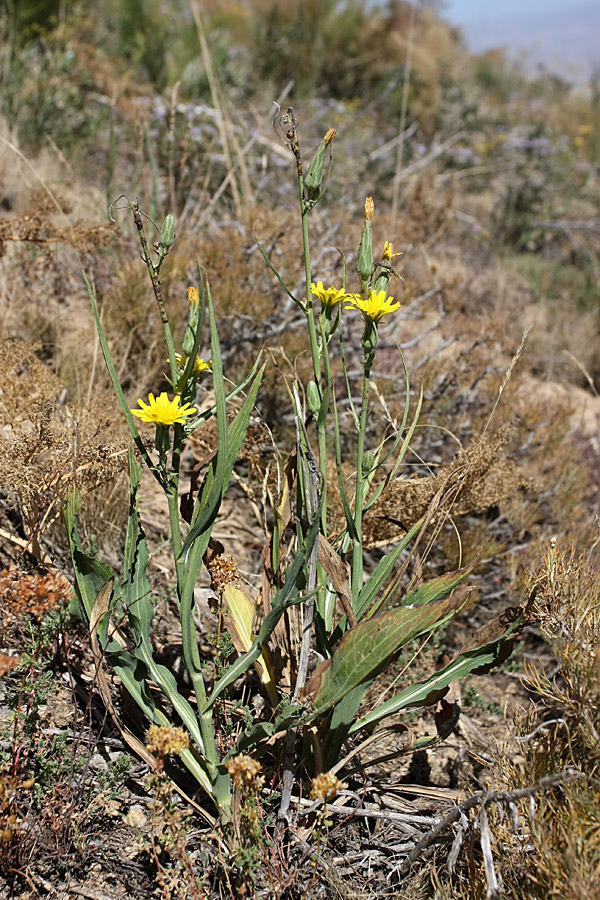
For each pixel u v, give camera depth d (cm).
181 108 525
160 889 168
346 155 683
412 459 328
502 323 399
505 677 277
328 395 170
